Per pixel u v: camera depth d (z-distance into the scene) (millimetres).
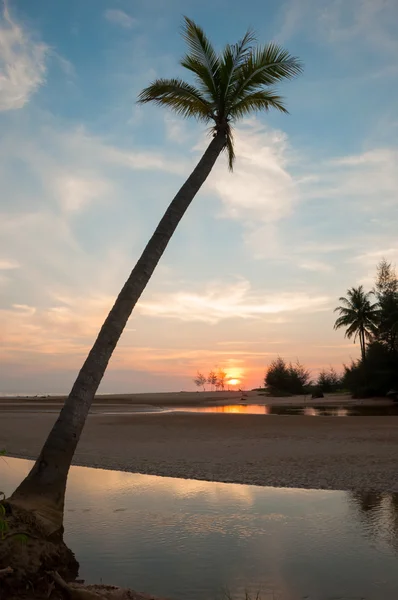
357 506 9133
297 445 17078
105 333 7656
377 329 63219
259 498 9977
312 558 6516
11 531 5840
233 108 10320
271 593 5504
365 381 61094
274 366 82938
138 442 19078
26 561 5637
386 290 59594
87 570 6234
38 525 6199
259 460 14359
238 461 14344
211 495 10336
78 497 10266
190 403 62531
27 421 29859
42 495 6734
